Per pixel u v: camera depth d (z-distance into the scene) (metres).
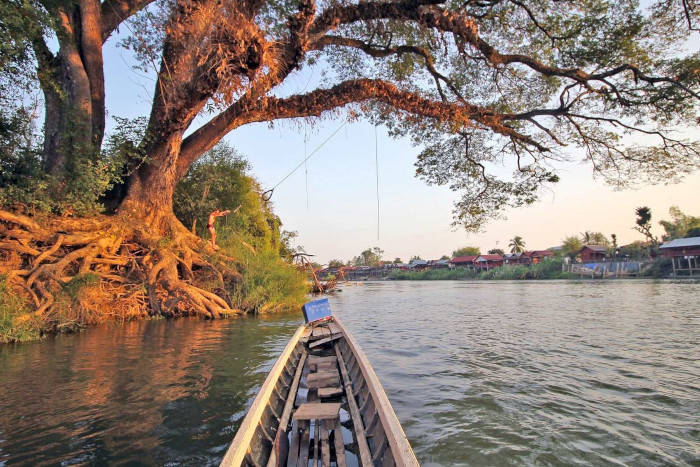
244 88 11.51
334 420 4.90
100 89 18.14
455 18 13.30
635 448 5.32
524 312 22.14
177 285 17.25
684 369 9.28
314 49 17.45
